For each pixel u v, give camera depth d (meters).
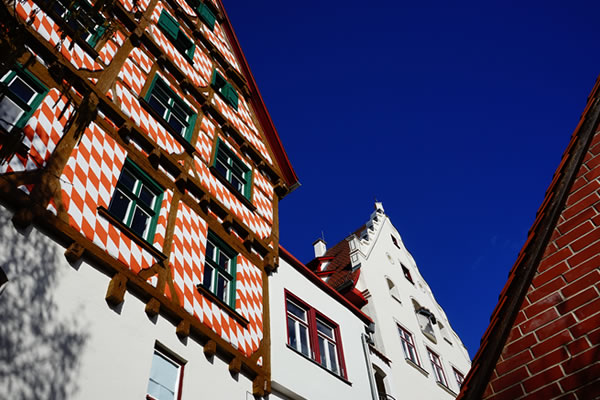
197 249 9.41
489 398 4.13
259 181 13.71
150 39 11.54
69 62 8.52
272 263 11.70
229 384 8.30
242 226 11.23
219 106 13.67
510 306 4.45
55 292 6.23
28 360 5.47
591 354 3.74
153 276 7.88
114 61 9.89
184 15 14.69
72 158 7.54
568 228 4.43
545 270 4.38
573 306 4.04
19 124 7.04
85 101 7.37
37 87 7.70
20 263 6.01
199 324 8.27
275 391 9.52
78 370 5.93
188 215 9.68
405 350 17.62
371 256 20.42
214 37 16.20
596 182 4.47
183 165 10.32
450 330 23.11
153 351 7.19
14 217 6.23
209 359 8.20
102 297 6.84
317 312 12.62
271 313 10.80
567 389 3.72
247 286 10.49
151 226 8.70
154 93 11.05
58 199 6.91
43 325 5.85
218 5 17.56
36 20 8.27
